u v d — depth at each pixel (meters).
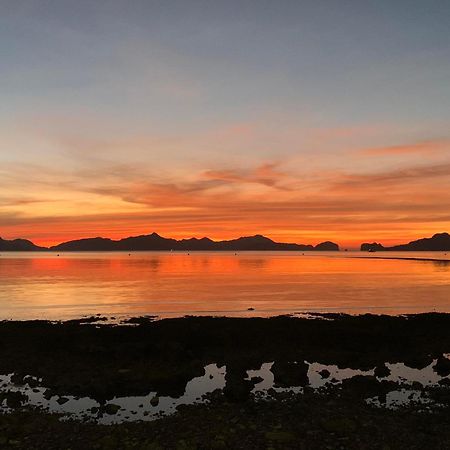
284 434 12.50
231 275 96.12
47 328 28.94
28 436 12.55
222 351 23.33
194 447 11.82
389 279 85.06
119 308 43.50
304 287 67.06
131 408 15.12
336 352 23.14
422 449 11.75
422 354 23.12
